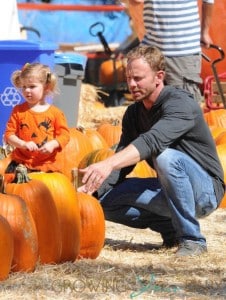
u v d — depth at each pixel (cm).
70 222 1112
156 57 1173
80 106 2398
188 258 1169
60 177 1137
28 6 3222
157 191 1220
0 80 1795
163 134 1149
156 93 1183
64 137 1353
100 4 3462
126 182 1238
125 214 1236
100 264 1119
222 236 1329
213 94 2117
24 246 1039
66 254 1113
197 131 1199
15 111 1366
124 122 1234
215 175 1220
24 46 1798
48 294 967
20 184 1092
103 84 2902
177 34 1736
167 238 1244
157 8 1734
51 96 1583
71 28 3362
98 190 1238
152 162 1230
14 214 1038
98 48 3100
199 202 1204
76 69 1986
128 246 1249
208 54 2617
